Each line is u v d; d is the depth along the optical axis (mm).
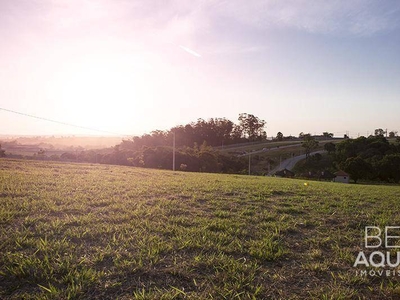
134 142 78062
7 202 6059
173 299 2658
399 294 2949
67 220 4895
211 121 109125
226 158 64000
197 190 9648
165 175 17672
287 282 3139
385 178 53312
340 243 4539
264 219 5836
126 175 15617
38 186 8633
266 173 62188
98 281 2867
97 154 54406
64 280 2857
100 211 5820
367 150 65750
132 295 2707
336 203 8148
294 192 10539
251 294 2807
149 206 6559
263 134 122000
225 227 5023
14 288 2717
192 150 60312
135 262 3307
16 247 3613
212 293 2789
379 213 7047
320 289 2980
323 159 77062
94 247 3766
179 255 3670
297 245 4363
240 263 3514
